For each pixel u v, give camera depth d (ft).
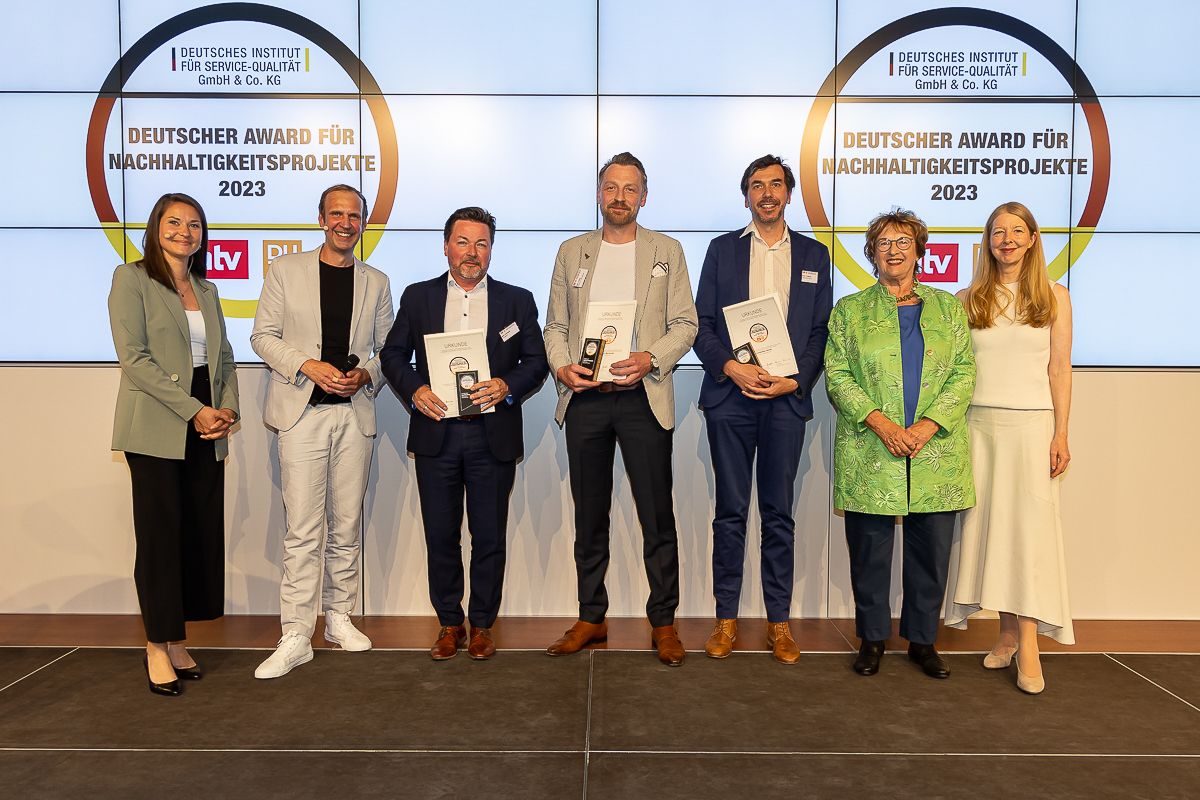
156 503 7.98
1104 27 10.63
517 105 10.72
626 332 8.64
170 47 10.55
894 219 8.59
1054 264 10.82
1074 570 10.79
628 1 10.62
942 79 10.69
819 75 10.71
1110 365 10.84
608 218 9.04
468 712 7.67
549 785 6.31
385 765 6.63
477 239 8.84
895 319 8.52
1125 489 10.71
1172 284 10.80
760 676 8.63
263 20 10.56
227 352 8.97
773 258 9.48
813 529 10.91
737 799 6.12
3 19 10.48
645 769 6.58
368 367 9.14
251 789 6.24
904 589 8.91
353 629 9.58
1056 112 10.70
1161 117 10.69
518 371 9.03
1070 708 7.86
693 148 10.77
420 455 9.08
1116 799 6.16
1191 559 10.78
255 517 10.85
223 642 9.78
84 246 10.67
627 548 10.93
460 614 9.49
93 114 10.57
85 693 8.13
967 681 8.55
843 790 6.27
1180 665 9.07
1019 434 8.45
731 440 9.24
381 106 10.68
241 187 10.70
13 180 10.60
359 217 8.96
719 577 9.45
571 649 9.30
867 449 8.53
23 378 10.64
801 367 9.07
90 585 10.82
